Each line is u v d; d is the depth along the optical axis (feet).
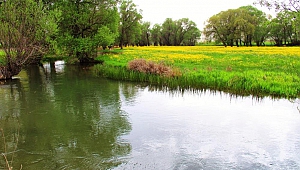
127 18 237.45
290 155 24.82
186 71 66.95
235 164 23.20
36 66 105.91
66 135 29.96
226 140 28.43
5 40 66.23
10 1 66.69
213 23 295.48
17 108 41.55
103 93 52.75
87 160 23.93
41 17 70.44
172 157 24.52
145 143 27.71
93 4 114.52
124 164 23.21
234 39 281.33
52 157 24.50
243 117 36.27
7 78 71.00
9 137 29.50
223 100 45.93
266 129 31.60
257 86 49.65
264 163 23.32
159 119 35.73
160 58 104.17
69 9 108.06
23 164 23.18
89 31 120.47
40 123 34.22
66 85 61.98
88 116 37.22
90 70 91.35
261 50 166.91
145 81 65.46
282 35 272.31
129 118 36.27
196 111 39.45
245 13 281.74
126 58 107.86
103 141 28.25
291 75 58.75
